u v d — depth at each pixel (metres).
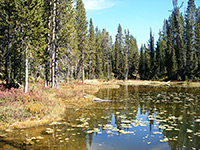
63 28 19.80
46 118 9.07
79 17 32.69
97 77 54.66
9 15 14.45
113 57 74.62
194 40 46.47
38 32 13.48
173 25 54.94
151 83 45.16
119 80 56.31
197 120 9.03
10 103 9.74
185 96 18.45
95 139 6.55
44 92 14.38
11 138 6.48
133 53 65.56
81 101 14.68
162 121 9.00
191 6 48.84
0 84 15.11
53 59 18.23
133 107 12.72
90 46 43.03
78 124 8.40
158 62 56.25
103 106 12.98
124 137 6.79
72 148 5.68
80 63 34.72
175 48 50.97
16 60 15.39
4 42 17.03
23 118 8.57
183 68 45.03
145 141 6.39
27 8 12.52
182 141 6.37
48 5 18.34
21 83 15.45
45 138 6.54
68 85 27.58
